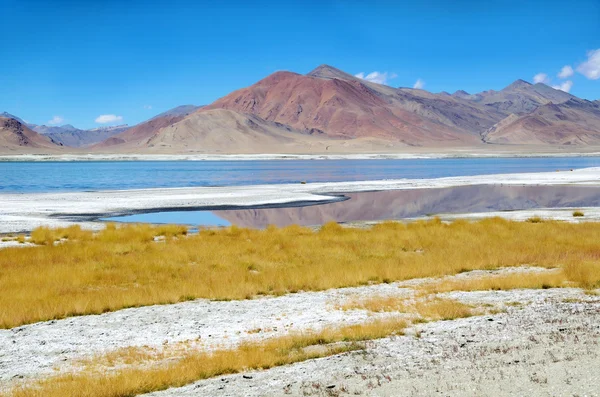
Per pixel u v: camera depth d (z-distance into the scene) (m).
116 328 14.42
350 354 10.59
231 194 61.47
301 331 13.15
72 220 42.34
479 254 24.36
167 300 17.42
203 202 54.22
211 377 9.95
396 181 81.69
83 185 81.44
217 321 14.84
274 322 14.52
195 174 114.62
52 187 77.12
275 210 50.09
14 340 13.47
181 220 43.41
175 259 24.44
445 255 24.47
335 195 62.19
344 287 19.38
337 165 167.12
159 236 33.16
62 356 12.13
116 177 103.38
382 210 50.12
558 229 32.25
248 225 40.94
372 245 28.20
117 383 9.37
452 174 110.56
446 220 41.62
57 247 27.80
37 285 19.20
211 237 31.41
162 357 11.70
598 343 9.42
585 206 51.84
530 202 55.88
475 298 16.02
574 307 13.60
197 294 18.12
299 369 9.79
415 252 26.81
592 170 103.94
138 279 20.50
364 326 12.94
